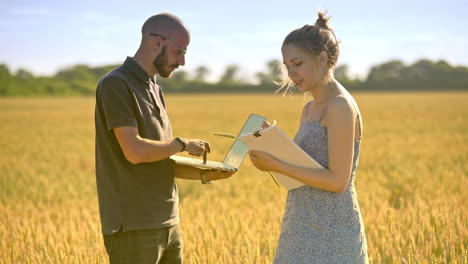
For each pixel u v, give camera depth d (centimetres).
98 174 338
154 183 330
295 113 3997
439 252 473
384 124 2698
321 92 306
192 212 691
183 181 991
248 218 620
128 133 311
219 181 1009
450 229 518
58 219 679
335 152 294
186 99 7688
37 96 11675
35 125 3053
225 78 13625
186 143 327
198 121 3172
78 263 448
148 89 331
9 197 878
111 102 312
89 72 14750
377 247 505
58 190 948
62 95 12294
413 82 12050
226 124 2914
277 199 774
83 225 601
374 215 620
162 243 338
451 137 1941
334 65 303
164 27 322
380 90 11481
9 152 1658
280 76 323
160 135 335
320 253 309
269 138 303
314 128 306
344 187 296
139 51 330
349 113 293
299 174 299
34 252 509
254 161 317
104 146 331
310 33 295
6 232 591
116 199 328
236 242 534
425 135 2053
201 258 464
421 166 1158
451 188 859
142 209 327
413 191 866
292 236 318
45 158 1491
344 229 308
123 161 326
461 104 4919
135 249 329
